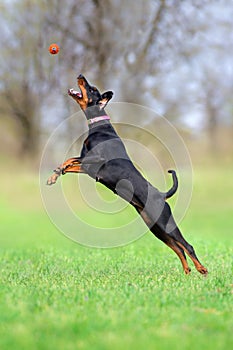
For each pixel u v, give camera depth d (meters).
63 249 14.53
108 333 5.80
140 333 5.80
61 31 28.97
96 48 28.31
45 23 29.56
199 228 20.30
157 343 5.46
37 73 30.73
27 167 33.97
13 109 33.56
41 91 31.19
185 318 6.42
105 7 28.27
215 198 28.86
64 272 10.22
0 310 6.71
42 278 9.44
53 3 29.12
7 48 31.39
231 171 31.19
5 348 5.37
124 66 28.61
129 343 5.45
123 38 28.42
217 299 7.48
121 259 12.10
